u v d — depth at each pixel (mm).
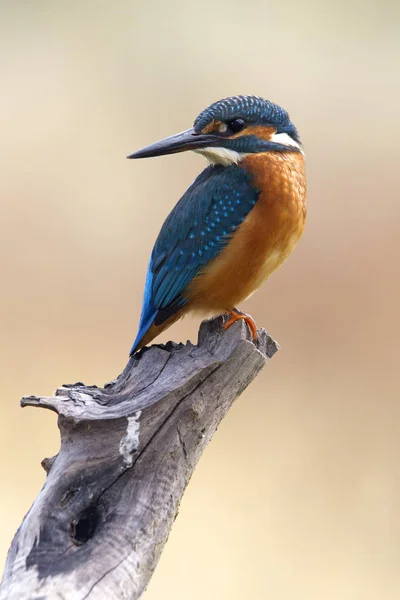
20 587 5039
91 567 5215
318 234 16859
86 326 15367
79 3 24953
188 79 21812
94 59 22484
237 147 8102
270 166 7965
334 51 23688
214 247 7867
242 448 12914
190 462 5883
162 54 22750
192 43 23375
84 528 5504
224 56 22938
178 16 24766
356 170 18906
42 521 5434
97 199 17922
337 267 16047
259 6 25953
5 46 22938
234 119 8078
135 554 5391
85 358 14555
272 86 21797
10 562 5254
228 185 7914
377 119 20547
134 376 6125
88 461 5664
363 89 21812
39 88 21094
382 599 10570
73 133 19438
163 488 5676
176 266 7988
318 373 14250
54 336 15070
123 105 20859
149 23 24141
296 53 23422
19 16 24359
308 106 21203
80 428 5719
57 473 5633
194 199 8023
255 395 13914
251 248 7863
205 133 8133
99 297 16047
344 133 20156
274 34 24375
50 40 23219
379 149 19516
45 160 18766
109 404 5926
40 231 17250
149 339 8391
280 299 15367
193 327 14523
